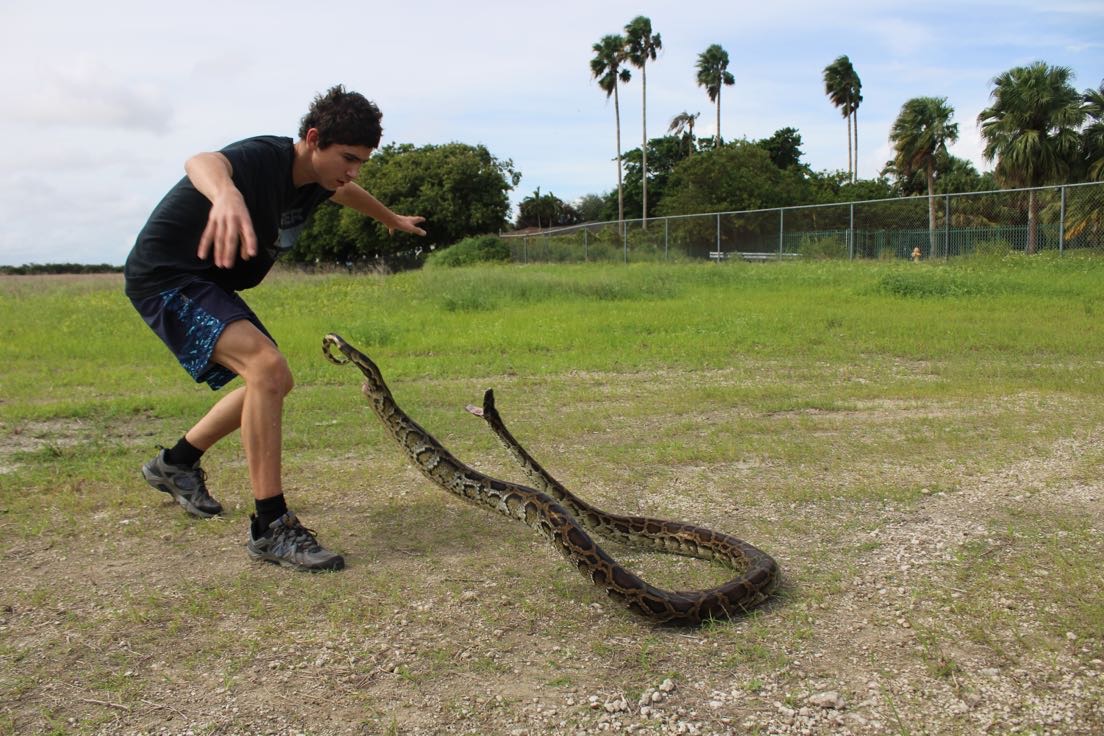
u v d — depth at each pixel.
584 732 2.72
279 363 4.03
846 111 74.88
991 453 5.96
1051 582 3.77
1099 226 24.31
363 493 5.15
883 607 3.59
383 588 3.77
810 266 26.56
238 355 4.03
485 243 41.97
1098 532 4.39
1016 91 36.16
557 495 4.48
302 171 4.36
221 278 4.37
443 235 57.09
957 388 8.43
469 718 2.79
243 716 2.79
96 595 3.69
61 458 5.96
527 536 4.45
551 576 3.93
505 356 11.28
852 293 19.06
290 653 3.20
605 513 4.50
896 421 7.09
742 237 33.88
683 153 84.69
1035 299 16.69
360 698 2.90
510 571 3.97
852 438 6.50
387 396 4.23
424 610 3.56
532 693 2.94
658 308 16.67
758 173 55.94
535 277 22.81
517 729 2.73
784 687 2.98
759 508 4.92
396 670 3.08
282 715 2.80
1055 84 36.03
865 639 3.32
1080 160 36.59
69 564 4.03
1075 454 5.89
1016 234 26.59
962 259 25.92
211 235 3.54
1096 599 3.58
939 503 4.93
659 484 5.39
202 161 3.88
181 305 4.11
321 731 2.72
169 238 4.11
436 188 55.12
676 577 4.05
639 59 64.94
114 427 7.15
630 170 85.44
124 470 5.56
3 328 14.56
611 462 5.92
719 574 4.08
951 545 4.25
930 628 3.38
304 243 63.59
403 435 4.23
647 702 2.88
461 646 3.26
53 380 9.62
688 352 11.23
